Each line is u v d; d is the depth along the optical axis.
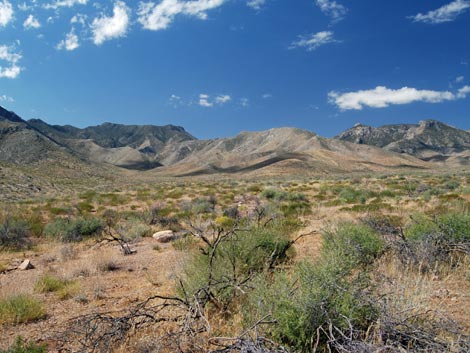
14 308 5.80
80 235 14.59
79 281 7.74
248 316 4.23
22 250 12.48
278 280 4.41
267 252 6.55
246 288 5.13
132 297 6.44
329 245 6.92
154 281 7.35
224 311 4.98
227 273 5.46
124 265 9.45
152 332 4.52
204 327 4.29
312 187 41.41
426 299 4.69
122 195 37.19
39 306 5.96
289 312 3.82
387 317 3.72
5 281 8.28
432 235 7.17
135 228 14.56
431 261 6.55
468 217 7.54
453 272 6.30
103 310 5.87
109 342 4.09
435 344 3.37
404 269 6.35
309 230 10.98
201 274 5.43
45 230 14.91
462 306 4.80
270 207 17.89
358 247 6.52
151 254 10.64
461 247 6.87
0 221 15.83
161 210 22.02
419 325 3.83
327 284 4.00
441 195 22.58
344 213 16.62
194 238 11.72
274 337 3.91
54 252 11.44
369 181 48.44
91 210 25.12
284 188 41.88
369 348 3.10
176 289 5.66
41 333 5.07
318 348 3.77
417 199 21.59
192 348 4.01
